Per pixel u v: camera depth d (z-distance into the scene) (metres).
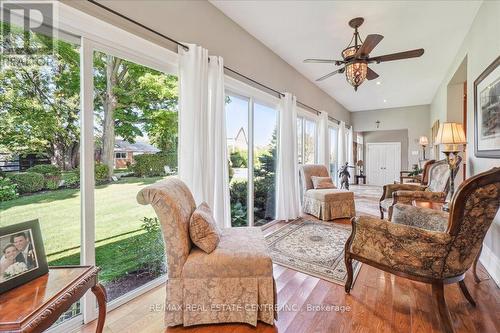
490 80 2.21
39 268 1.11
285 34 3.17
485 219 1.47
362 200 5.96
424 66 4.26
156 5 2.00
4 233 1.02
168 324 1.54
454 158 2.92
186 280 1.54
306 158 5.17
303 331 1.51
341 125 6.88
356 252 1.88
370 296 1.89
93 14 1.60
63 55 1.54
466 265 1.56
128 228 1.94
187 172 2.16
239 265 1.55
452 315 1.65
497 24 2.14
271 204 4.05
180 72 2.17
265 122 3.78
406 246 1.61
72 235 1.60
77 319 1.58
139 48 1.87
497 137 2.07
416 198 3.01
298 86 4.55
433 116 6.50
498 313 1.67
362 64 2.56
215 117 2.46
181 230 1.54
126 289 1.91
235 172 3.20
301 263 2.45
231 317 1.56
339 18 2.79
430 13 2.68
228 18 2.79
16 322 0.83
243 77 3.04
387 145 9.15
